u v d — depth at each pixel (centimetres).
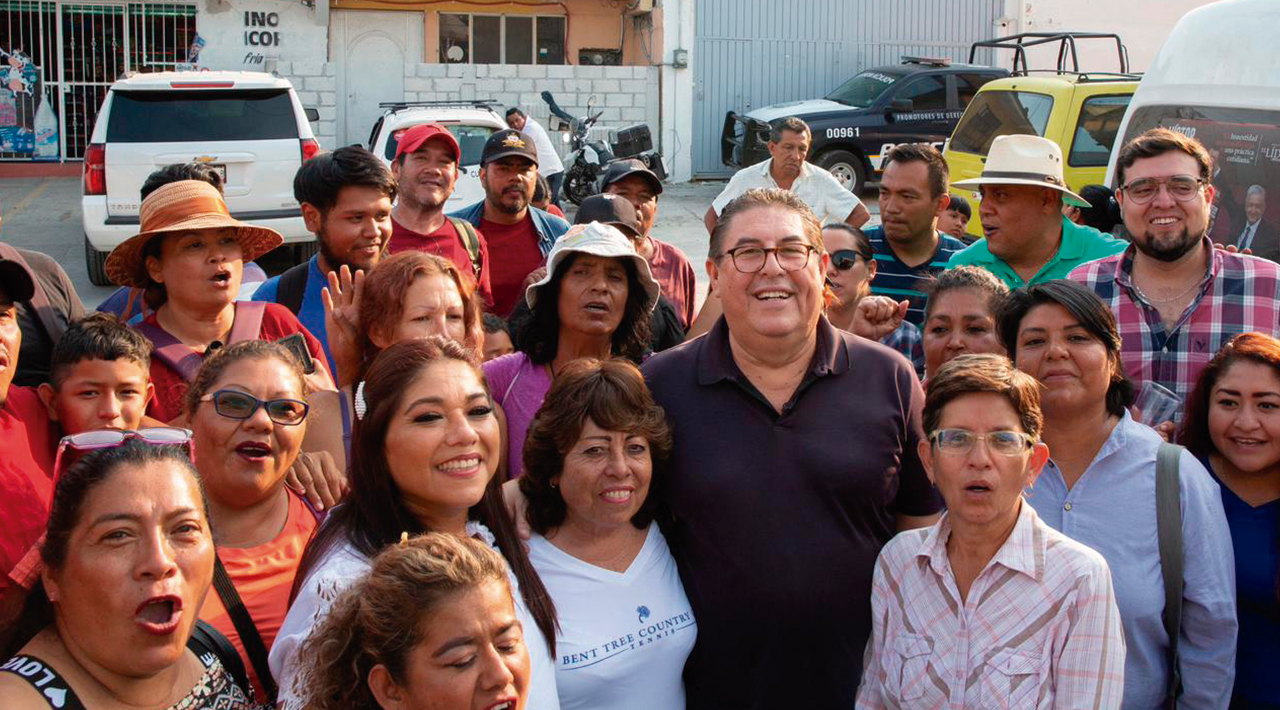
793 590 305
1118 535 321
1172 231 416
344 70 1977
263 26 1895
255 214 1058
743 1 1973
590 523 306
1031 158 496
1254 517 338
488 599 219
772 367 317
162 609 229
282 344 330
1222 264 429
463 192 1220
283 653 256
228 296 386
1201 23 611
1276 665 333
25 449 317
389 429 273
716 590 309
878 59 2047
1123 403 335
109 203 1050
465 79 1878
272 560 303
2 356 313
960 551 291
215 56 1892
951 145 1305
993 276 417
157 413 368
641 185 615
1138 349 434
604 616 301
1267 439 328
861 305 452
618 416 296
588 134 1756
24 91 1880
